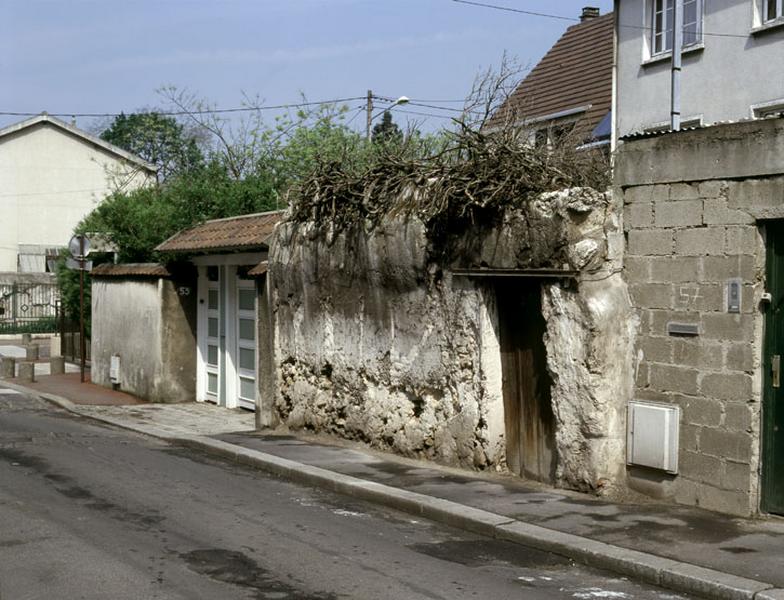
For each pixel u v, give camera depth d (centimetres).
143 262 1977
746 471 758
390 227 1092
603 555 677
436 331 1049
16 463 1100
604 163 965
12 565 671
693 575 620
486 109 1081
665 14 2098
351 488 945
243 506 887
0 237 4650
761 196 748
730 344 770
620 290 859
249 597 602
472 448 1003
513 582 645
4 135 4644
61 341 2614
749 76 1880
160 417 1575
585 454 864
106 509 859
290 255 1302
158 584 629
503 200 936
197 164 2358
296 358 1313
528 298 953
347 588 624
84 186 4794
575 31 2775
